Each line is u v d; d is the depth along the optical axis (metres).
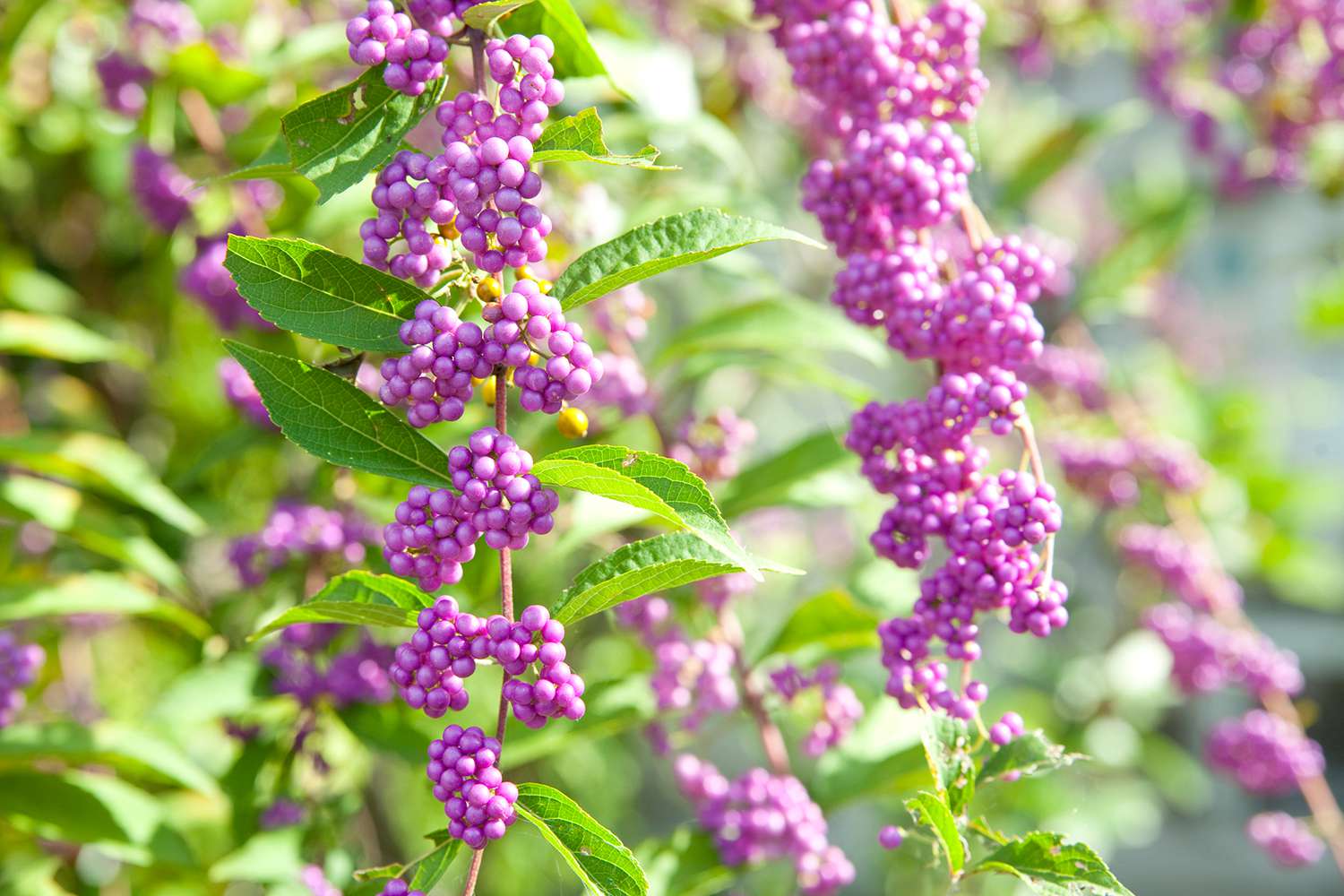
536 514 0.60
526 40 0.60
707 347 0.77
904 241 0.67
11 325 0.84
